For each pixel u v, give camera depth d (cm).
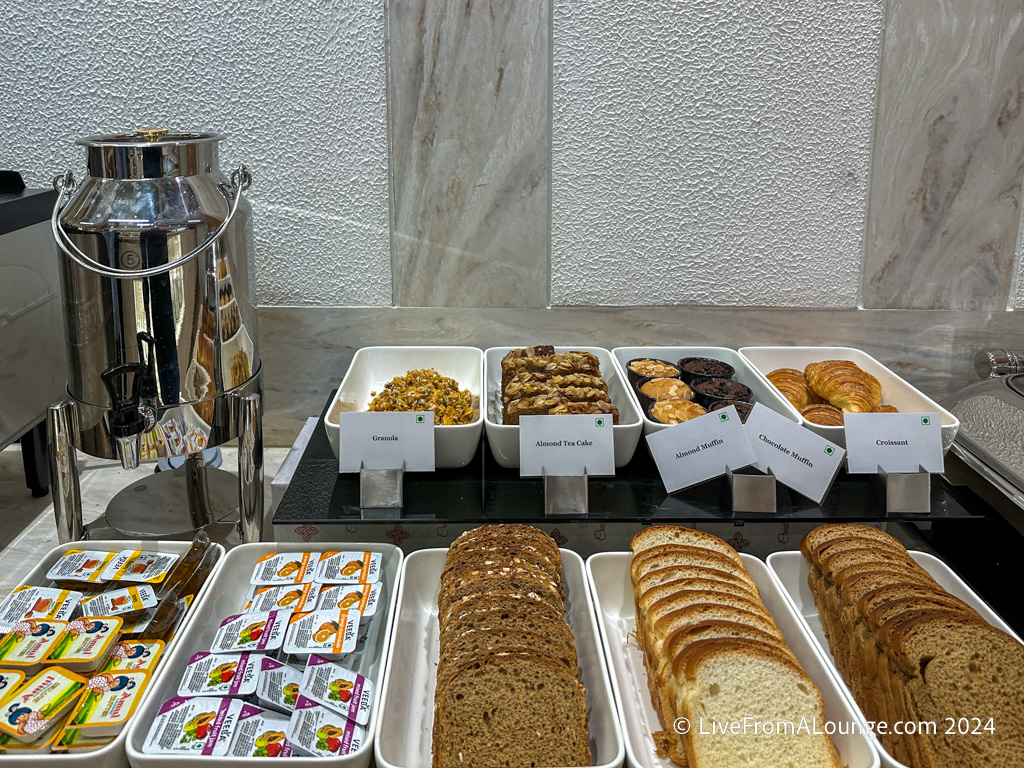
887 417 115
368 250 144
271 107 135
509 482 121
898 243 144
